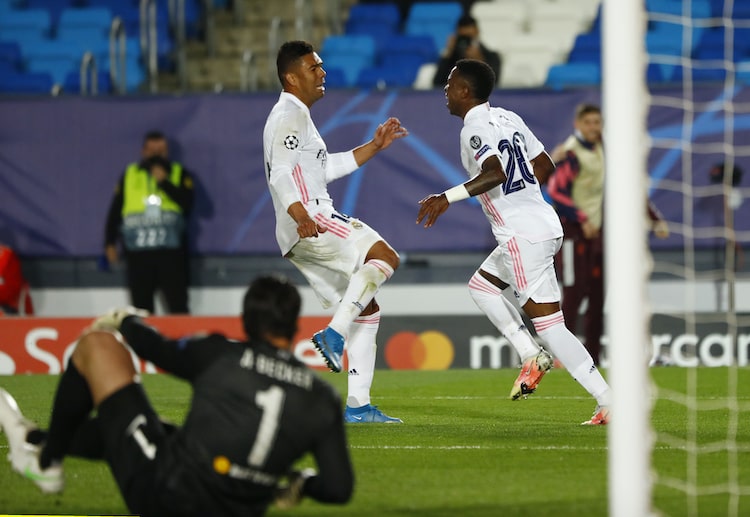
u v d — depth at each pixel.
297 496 13.36
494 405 27.05
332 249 23.25
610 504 13.73
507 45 50.94
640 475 13.56
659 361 39.16
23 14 51.62
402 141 39.62
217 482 12.70
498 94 39.12
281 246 23.88
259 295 12.99
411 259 40.69
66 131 40.41
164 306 41.06
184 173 39.12
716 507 15.44
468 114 22.44
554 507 15.34
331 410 13.02
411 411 25.91
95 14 51.78
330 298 24.30
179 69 47.34
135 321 13.59
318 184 23.56
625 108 13.88
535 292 22.62
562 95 38.91
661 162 39.03
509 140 22.59
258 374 12.81
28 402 28.20
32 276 41.44
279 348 13.12
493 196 22.70
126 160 40.41
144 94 40.31
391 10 53.53
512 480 17.11
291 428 12.78
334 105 39.69
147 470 12.89
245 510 13.00
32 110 40.47
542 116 39.00
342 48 50.03
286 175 22.39
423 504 15.65
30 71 49.47
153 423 13.35
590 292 37.38
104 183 40.41
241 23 53.28
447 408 26.48
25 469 14.80
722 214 39.00
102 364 13.64
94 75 43.72
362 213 39.91
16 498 16.25
